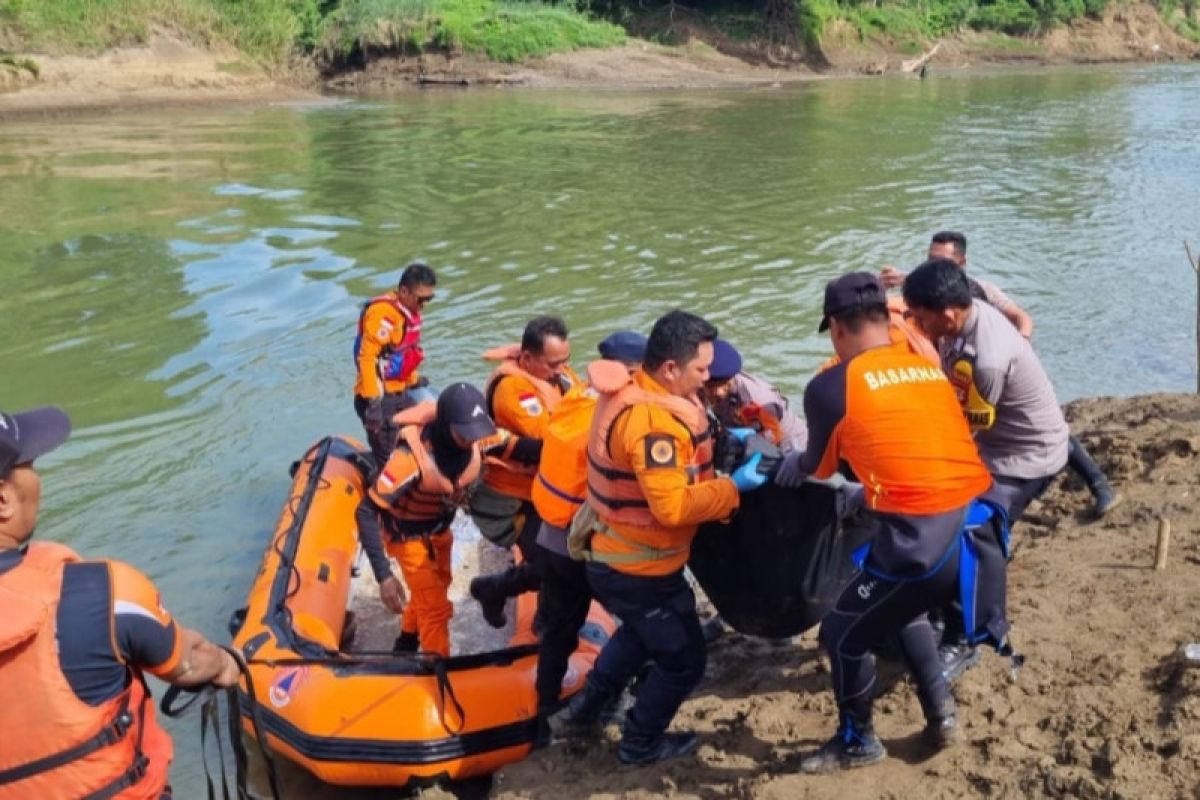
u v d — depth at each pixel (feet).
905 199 60.90
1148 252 48.83
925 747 13.35
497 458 17.78
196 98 105.09
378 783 16.11
